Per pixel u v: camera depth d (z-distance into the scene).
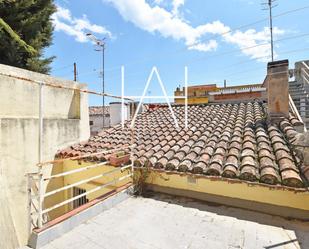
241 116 7.72
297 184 3.82
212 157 5.16
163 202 4.89
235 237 3.48
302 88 9.69
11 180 6.64
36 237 3.35
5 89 7.05
